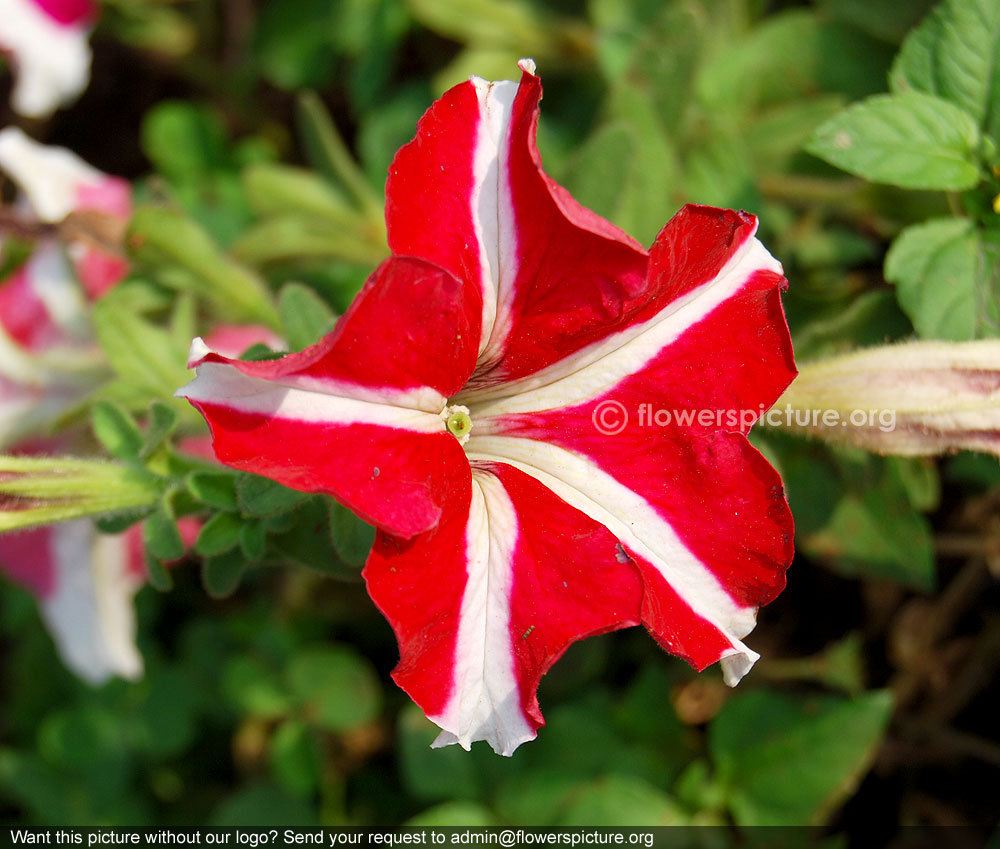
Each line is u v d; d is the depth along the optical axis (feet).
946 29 0.61
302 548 0.57
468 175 0.50
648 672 0.77
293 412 0.48
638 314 0.52
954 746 0.80
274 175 0.78
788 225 0.75
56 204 0.75
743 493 0.51
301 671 0.82
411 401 0.50
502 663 0.50
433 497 0.49
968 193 0.61
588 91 0.82
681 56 0.71
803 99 0.74
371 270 0.81
